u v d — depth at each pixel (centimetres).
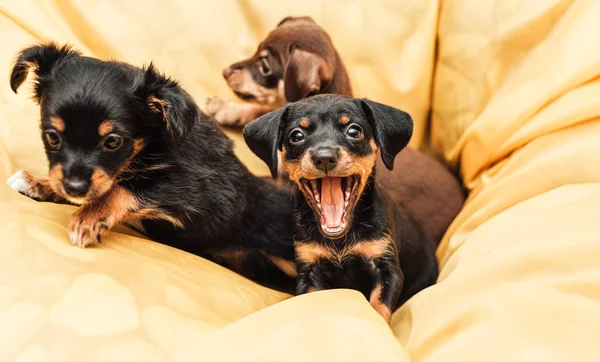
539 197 51
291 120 52
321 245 54
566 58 57
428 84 71
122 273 43
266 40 69
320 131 50
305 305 43
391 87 71
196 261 50
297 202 55
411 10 70
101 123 45
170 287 44
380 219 53
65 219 47
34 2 64
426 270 59
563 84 56
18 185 50
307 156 49
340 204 52
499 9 65
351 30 71
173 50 69
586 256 42
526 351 38
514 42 63
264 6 72
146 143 49
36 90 49
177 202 52
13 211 45
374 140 52
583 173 52
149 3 68
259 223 59
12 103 57
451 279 46
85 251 44
